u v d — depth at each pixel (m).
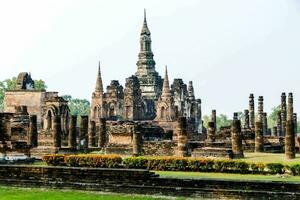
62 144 56.69
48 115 59.22
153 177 22.45
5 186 24.25
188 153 41.38
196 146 43.94
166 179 22.17
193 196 21.64
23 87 65.19
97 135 62.59
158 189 22.06
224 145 43.59
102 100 89.81
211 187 21.59
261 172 28.61
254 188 21.11
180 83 93.06
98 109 89.81
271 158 38.53
